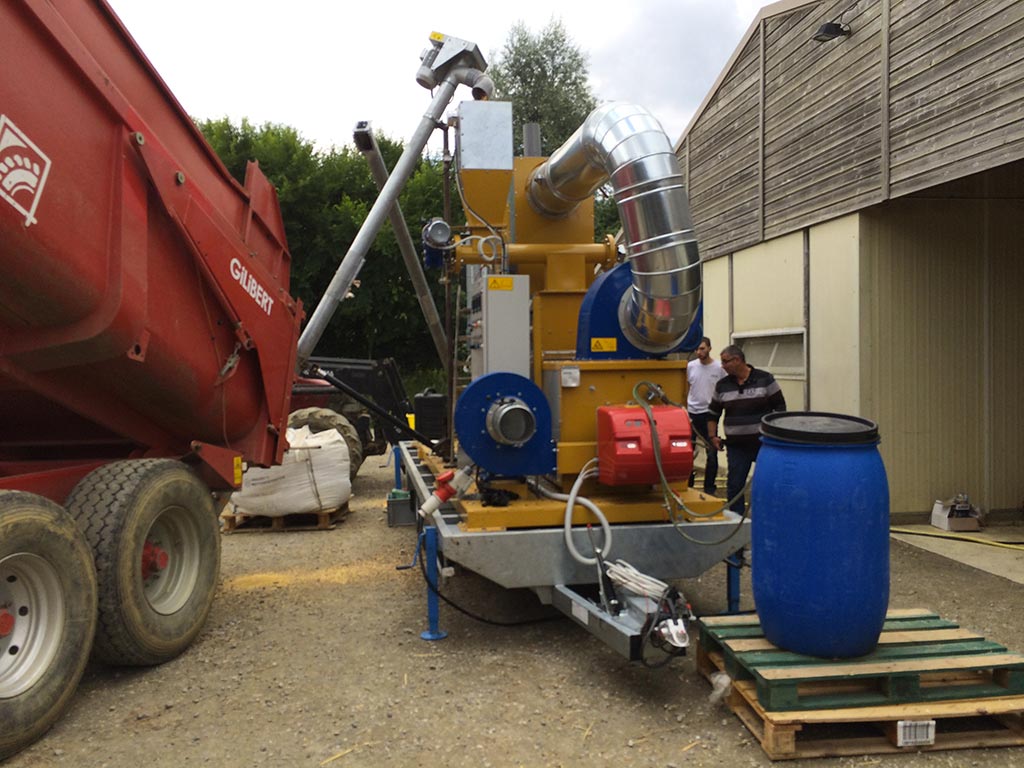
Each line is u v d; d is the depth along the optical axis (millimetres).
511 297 4496
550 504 4289
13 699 2906
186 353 4109
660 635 3256
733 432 5668
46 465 4332
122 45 3713
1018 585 5051
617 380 4449
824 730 3109
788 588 3129
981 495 6891
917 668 3002
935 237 6766
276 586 5332
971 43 5488
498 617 4645
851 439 3102
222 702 3455
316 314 5336
